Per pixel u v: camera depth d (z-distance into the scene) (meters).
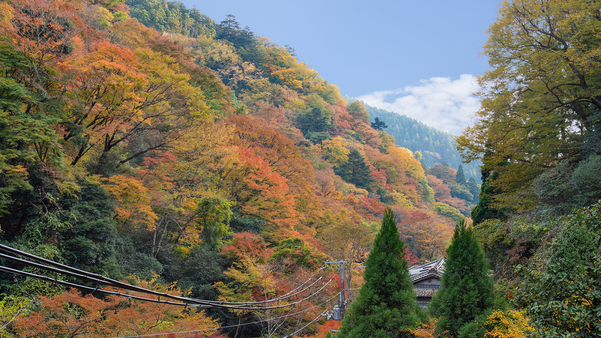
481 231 23.41
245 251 26.88
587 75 20.92
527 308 8.24
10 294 15.37
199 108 34.38
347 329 9.87
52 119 18.70
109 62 23.03
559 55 20.23
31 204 18.41
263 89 108.44
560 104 21.31
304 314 24.69
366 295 9.70
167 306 18.28
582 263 7.68
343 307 22.02
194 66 45.97
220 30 133.38
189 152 30.28
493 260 22.59
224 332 24.53
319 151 87.19
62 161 19.06
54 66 20.23
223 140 33.00
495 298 9.95
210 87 48.00
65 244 18.70
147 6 114.19
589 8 19.69
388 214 10.49
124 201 23.78
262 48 132.50
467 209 119.12
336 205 55.94
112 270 19.62
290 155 47.31
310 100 119.62
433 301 10.38
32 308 14.84
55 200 19.06
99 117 25.11
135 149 32.06
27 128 16.91
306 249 28.25
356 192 79.69
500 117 23.25
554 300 7.67
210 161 30.73
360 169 89.94
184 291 23.14
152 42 43.25
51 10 20.95
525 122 22.33
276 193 36.97
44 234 18.30
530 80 22.66
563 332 7.32
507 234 21.06
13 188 16.67
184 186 29.50
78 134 22.23
